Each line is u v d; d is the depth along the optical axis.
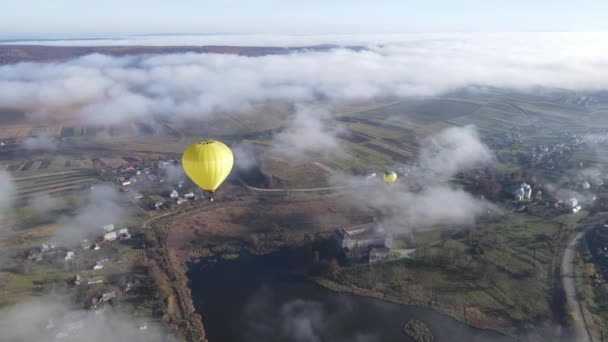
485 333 78.56
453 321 81.75
